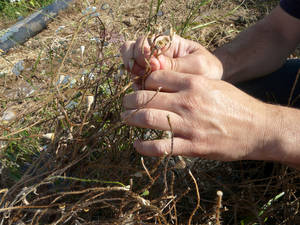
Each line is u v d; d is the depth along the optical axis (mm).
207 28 825
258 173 411
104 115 368
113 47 622
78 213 343
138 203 289
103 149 368
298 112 293
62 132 378
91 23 785
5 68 694
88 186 350
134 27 758
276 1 924
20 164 408
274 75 465
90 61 596
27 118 451
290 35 433
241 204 368
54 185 358
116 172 359
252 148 277
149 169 376
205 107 262
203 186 387
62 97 388
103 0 873
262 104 291
